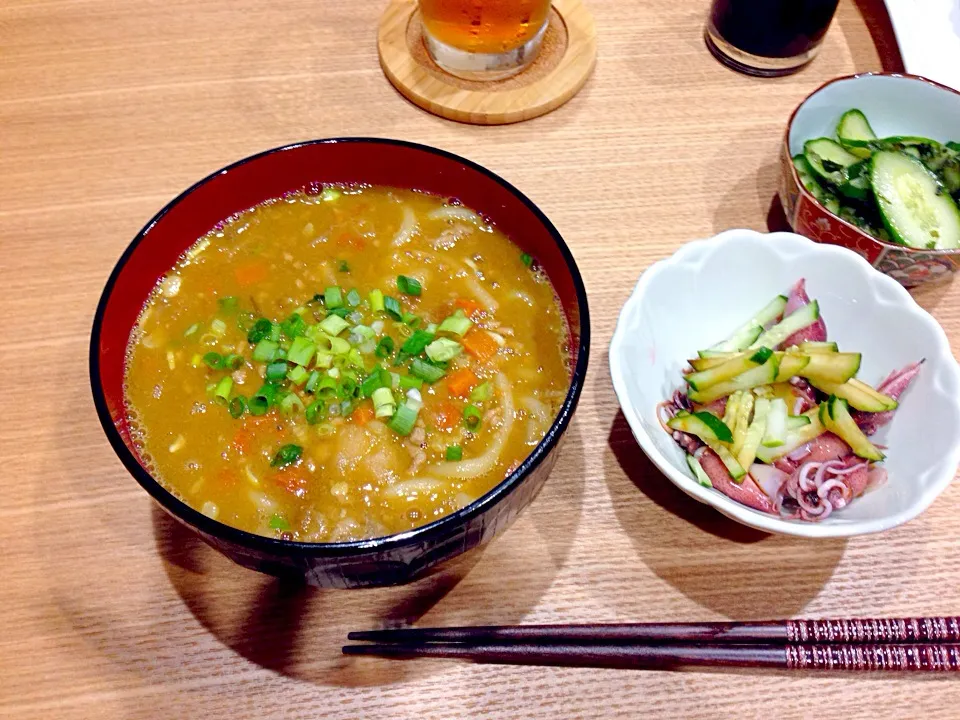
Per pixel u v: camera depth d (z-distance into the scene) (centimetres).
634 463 27
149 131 35
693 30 39
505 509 22
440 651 24
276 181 29
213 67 37
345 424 26
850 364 26
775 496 25
